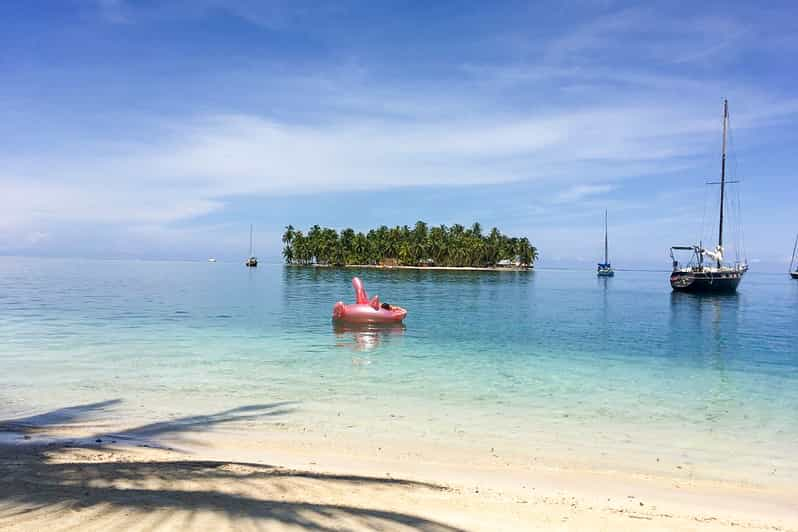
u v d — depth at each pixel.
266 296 54.78
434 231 191.75
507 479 8.24
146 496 5.96
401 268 186.88
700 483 8.34
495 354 21.47
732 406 13.29
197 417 11.55
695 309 49.22
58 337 23.55
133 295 51.84
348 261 193.12
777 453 9.80
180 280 89.50
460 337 26.77
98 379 15.19
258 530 4.97
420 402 13.23
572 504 7.14
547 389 14.99
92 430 10.39
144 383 14.78
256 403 12.84
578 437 10.59
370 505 6.38
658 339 27.41
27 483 6.43
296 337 25.08
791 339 27.80
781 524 6.75
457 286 83.94
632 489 8.00
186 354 19.81
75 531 4.66
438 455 9.41
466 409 12.61
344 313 30.80
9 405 12.24
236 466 8.05
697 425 11.52
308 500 6.37
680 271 69.56
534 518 6.39
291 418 11.61
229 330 27.20
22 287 60.81
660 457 9.50
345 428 10.92
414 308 45.69
